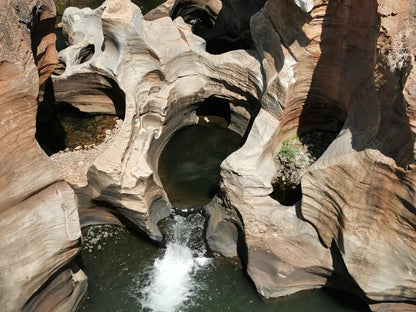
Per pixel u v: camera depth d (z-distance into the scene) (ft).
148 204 41.63
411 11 30.42
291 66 40.98
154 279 41.01
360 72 38.11
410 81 28.89
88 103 51.57
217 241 42.34
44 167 33.06
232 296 40.19
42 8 35.06
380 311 38.22
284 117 43.78
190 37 47.85
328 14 37.40
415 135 29.25
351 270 36.01
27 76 31.53
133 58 46.11
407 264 34.17
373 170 32.78
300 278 39.65
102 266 41.83
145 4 66.08
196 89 49.32
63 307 37.22
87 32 53.57
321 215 37.70
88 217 44.11
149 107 46.60
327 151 37.45
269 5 42.01
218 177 47.80
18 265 31.53
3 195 31.07
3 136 30.83
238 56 47.01
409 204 31.78
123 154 40.88
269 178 41.16
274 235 39.65
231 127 52.26
